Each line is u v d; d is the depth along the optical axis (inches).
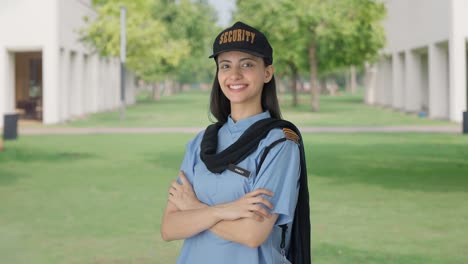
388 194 379.9
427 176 457.4
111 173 490.3
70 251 246.2
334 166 519.2
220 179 90.1
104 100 1653.5
